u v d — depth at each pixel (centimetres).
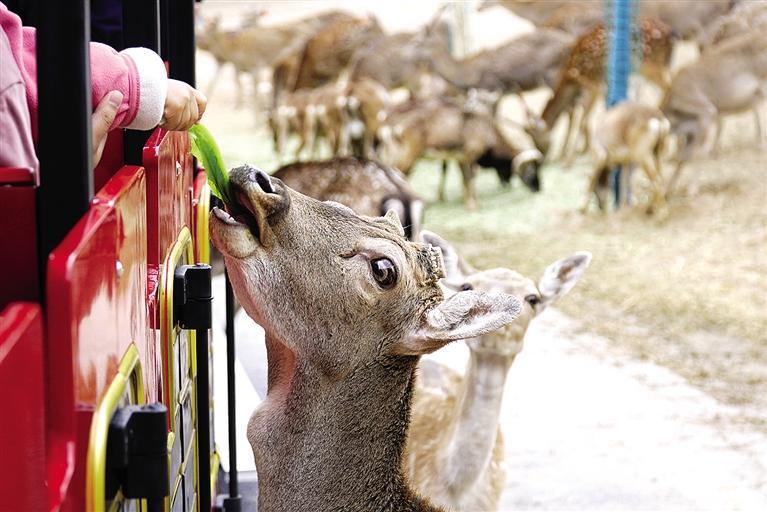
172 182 279
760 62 1553
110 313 174
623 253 1296
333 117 1709
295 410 278
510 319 265
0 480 134
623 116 1427
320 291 265
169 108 247
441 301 283
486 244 1331
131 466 171
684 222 1420
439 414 513
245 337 816
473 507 483
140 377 201
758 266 1239
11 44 209
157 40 281
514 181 1700
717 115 1591
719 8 1936
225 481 425
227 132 1977
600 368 923
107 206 174
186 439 297
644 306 1103
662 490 684
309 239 264
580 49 1731
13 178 161
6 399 136
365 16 2527
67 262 147
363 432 281
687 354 966
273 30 2161
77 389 150
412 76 1911
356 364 276
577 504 659
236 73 2192
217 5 2789
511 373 905
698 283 1179
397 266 271
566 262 504
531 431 780
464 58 1872
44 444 149
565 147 1805
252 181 254
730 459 738
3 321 144
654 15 1952
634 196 1546
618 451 745
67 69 167
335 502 281
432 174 1784
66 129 168
